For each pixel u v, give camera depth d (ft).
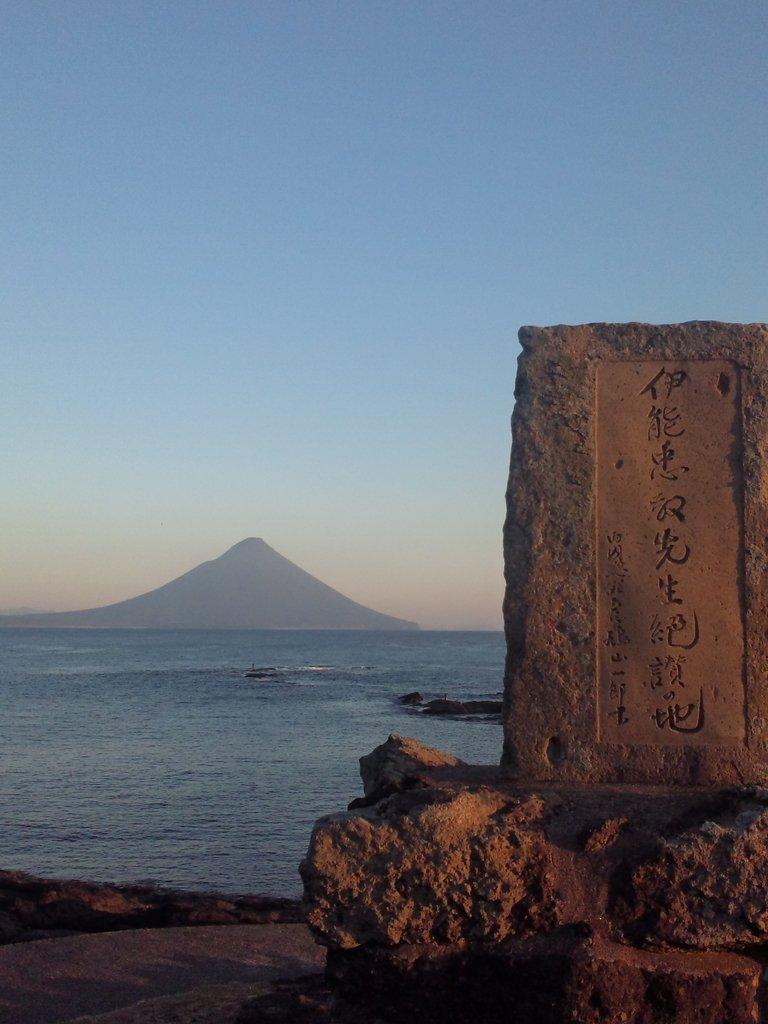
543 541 26.14
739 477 25.77
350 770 117.50
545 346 26.84
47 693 238.48
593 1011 20.89
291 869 71.10
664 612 25.61
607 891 22.02
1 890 54.08
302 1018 26.68
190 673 324.60
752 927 21.45
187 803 95.55
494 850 22.04
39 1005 33.99
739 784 24.68
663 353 26.30
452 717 182.91
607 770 25.26
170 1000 29.09
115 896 53.62
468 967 21.65
